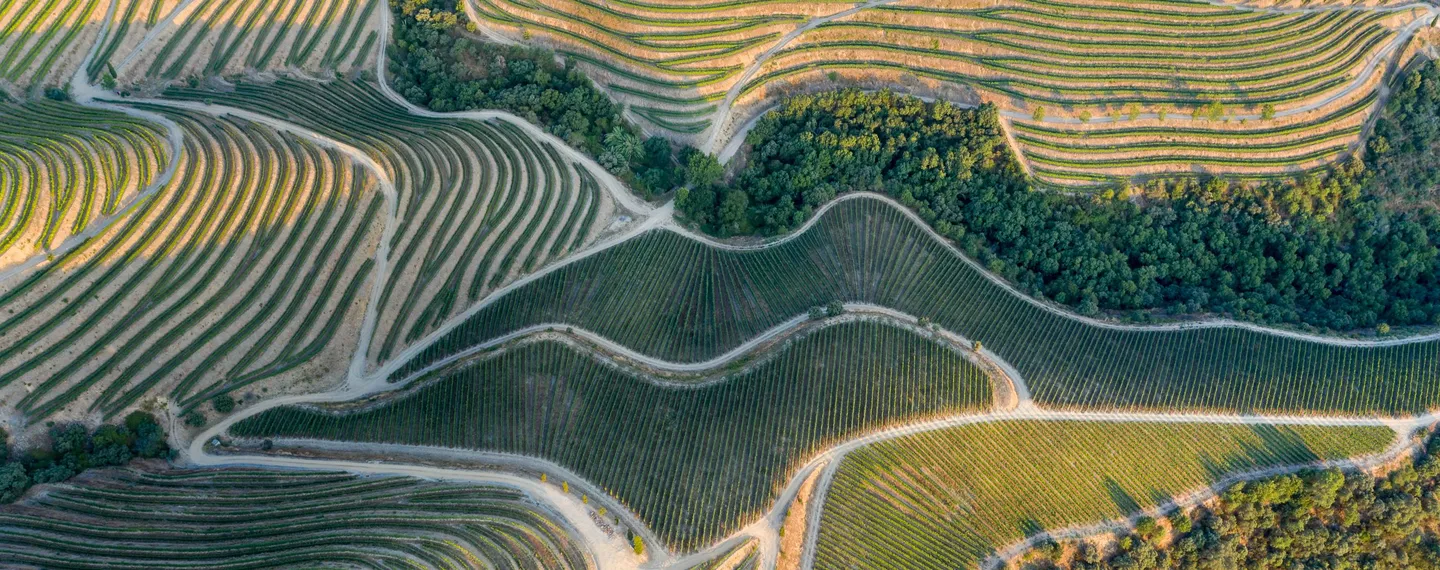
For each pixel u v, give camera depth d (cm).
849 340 9962
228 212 9444
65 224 8694
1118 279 11281
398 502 8019
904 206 11994
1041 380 9862
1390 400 9981
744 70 12950
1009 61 12731
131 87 11219
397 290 9975
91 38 11331
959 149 11969
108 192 8988
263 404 9194
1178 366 10231
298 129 10675
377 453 8806
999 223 11631
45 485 7944
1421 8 12812
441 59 12675
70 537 7438
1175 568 9069
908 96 12488
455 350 9856
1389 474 9525
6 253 8412
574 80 12556
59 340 8438
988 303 10869
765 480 8562
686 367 9781
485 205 10681
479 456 8738
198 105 10888
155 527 7594
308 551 7312
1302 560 9306
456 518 7794
